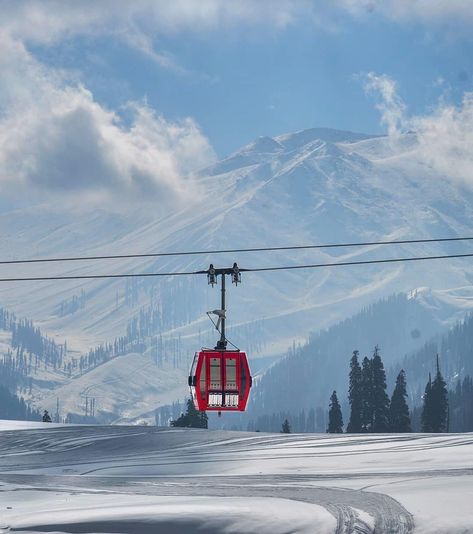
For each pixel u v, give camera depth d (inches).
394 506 1913.1
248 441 5073.8
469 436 4788.4
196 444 5088.6
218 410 2011.6
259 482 3100.4
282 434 5369.1
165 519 1825.8
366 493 2272.4
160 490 2709.2
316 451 4436.5
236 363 2017.7
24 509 2137.1
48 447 5221.5
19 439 5585.6
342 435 5167.3
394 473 3265.3
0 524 1877.5
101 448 5118.1
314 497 2201.0
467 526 1646.2
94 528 1779.0
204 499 2218.3
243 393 2011.6
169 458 4527.6
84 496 2454.5
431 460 3791.8
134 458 4645.7
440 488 2229.3
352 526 1711.4
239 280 1756.9
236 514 1851.6
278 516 1822.1
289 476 3408.0
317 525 1733.5
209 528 1747.0
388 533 1652.3
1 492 2632.9
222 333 2031.3
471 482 2388.0
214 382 2004.2
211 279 1748.3
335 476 3272.6
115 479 3503.9
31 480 3442.4
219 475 3698.3
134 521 1822.1
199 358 2017.7
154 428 5880.9
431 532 1627.7
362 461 3929.6
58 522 1851.6
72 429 5989.2
